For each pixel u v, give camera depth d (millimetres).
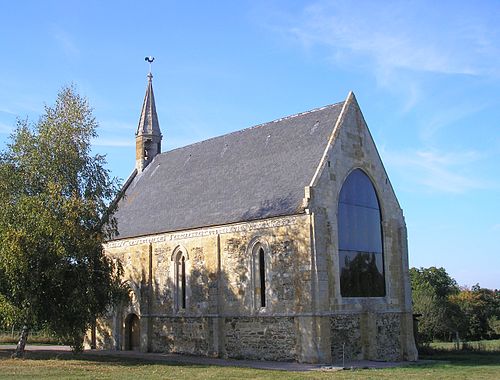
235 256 32000
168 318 35656
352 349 29906
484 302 77438
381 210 33844
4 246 26516
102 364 27062
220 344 32031
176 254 35750
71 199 28656
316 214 28859
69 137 31109
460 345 45031
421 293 63844
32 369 24031
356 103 33438
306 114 35156
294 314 28719
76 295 27766
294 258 29078
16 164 30406
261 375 22641
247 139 37906
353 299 30516
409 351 32906
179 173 41281
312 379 21297
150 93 48562
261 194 32250
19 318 27234
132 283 38250
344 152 31781
